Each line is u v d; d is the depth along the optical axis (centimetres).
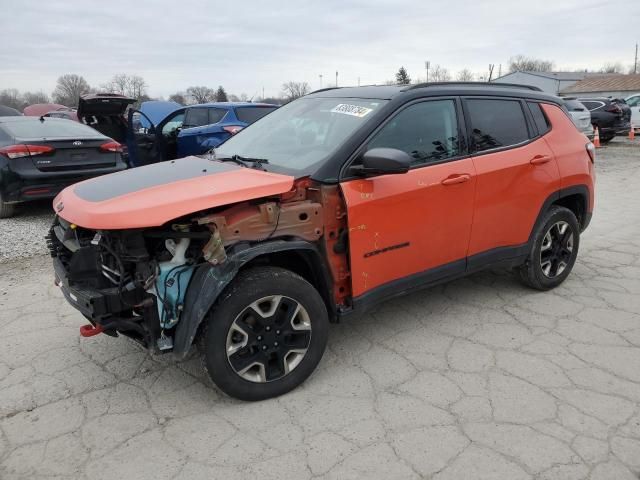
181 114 1112
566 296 458
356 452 263
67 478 248
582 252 588
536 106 442
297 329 310
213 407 303
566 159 446
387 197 332
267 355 304
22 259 573
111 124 944
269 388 305
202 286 279
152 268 282
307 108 405
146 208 271
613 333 387
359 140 330
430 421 286
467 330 395
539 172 422
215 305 285
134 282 285
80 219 279
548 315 419
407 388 319
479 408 297
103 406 305
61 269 332
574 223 466
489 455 259
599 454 258
